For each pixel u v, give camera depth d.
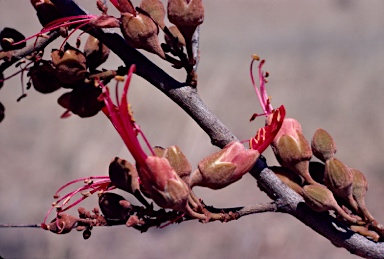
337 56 20.92
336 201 2.71
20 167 12.77
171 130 13.28
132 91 15.11
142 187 2.52
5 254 10.41
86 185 2.78
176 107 14.30
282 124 2.72
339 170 2.57
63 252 10.60
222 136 2.58
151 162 2.26
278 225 12.14
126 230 11.75
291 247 11.73
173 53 2.58
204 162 2.39
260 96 3.02
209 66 20.05
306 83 18.83
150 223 2.47
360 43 23.20
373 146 15.36
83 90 2.59
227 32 28.50
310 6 31.23
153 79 2.60
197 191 13.49
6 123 15.17
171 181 2.26
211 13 32.59
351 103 17.22
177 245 11.77
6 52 2.63
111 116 2.36
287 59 21.17
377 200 13.25
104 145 12.53
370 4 29.36
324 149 2.65
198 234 12.02
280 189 2.63
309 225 2.63
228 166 2.37
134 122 2.42
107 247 11.32
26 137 14.20
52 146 12.93
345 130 16.22
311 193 2.52
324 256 11.38
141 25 2.47
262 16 31.27
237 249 11.76
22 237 10.76
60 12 2.69
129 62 2.60
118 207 2.50
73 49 2.58
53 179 12.22
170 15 2.46
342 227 2.62
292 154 2.64
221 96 16.50
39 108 15.70
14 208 11.56
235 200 13.21
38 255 10.41
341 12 29.50
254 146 2.66
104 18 2.50
